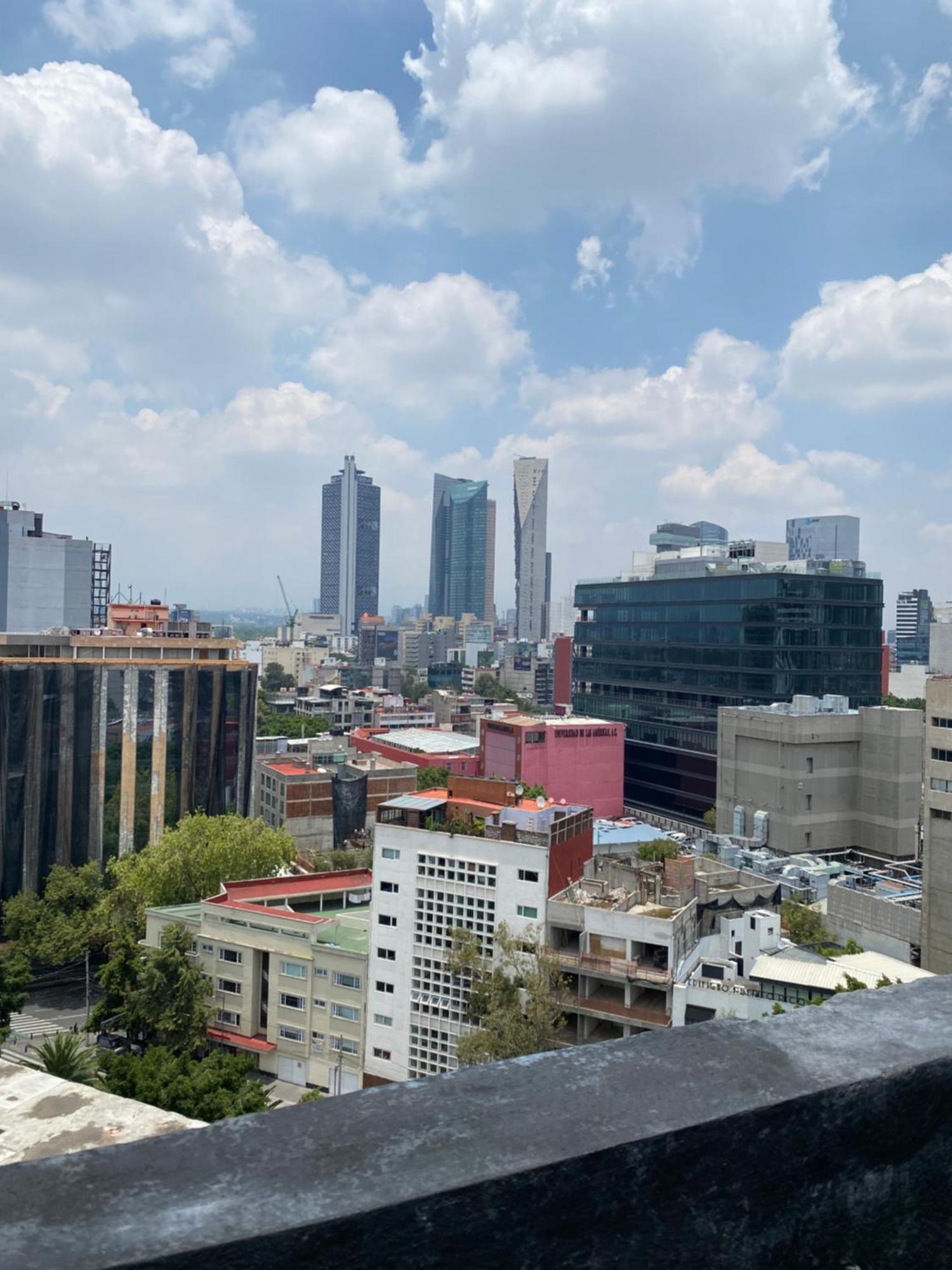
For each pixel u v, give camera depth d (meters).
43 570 189.25
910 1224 2.41
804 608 120.38
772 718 101.06
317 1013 55.75
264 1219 1.68
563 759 125.12
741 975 46.44
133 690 80.38
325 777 103.81
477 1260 1.88
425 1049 51.16
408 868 51.81
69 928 69.25
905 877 88.94
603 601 151.12
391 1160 1.88
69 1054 34.22
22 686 75.94
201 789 83.50
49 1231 1.60
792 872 81.44
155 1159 1.89
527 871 48.69
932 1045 2.43
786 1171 2.20
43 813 76.50
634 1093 2.17
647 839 89.75
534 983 43.78
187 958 56.94
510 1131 2.00
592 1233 1.98
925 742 64.31
